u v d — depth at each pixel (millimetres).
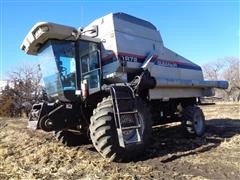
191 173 5410
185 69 9891
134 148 6270
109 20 7621
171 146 7664
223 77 62844
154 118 8648
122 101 6352
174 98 9203
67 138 7785
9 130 12242
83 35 7316
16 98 24375
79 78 7105
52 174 5340
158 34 9023
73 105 7016
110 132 5992
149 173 5387
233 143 7789
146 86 7602
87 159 6297
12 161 6391
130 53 7750
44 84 7645
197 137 8930
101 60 7594
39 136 9852
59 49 7008
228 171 5512
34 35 6980
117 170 5543
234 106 22344
